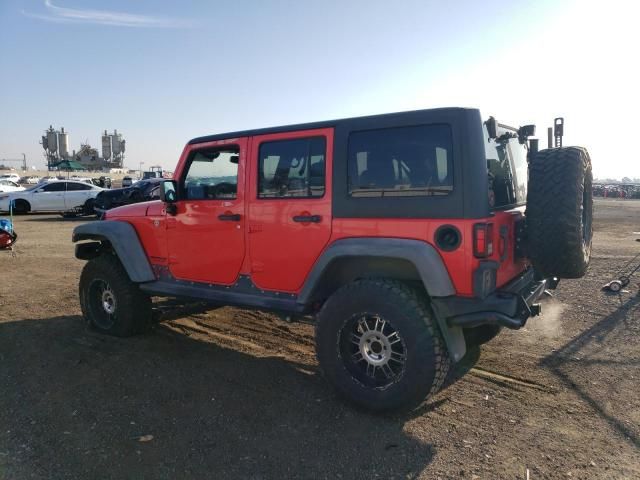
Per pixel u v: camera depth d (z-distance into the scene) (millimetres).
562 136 4645
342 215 3750
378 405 3564
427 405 3777
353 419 3568
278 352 4973
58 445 3193
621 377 4234
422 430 3408
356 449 3170
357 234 3693
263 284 4270
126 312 5285
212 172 4559
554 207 3439
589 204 3977
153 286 5035
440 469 2953
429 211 3385
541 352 4844
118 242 5156
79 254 5754
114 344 5184
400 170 3523
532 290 3998
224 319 6102
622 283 7086
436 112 3389
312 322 4457
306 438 3301
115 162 110500
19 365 4574
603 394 3922
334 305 3707
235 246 4402
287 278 4113
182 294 4777
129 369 4488
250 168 4254
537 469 2945
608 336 5262
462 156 3281
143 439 3268
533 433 3354
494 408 3719
